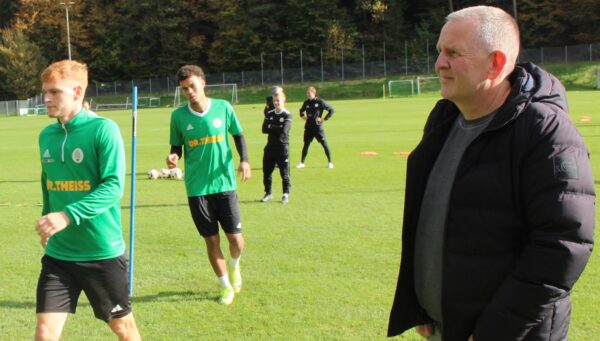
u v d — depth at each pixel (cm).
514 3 6059
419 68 6228
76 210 333
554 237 203
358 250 696
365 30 6844
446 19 236
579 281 559
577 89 5109
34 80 6525
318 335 462
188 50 6838
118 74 7012
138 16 6831
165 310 525
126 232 816
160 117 3891
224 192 547
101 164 354
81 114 362
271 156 1004
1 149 2111
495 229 222
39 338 346
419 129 2269
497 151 222
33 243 787
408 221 265
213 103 557
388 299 535
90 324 503
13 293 581
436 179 250
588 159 214
